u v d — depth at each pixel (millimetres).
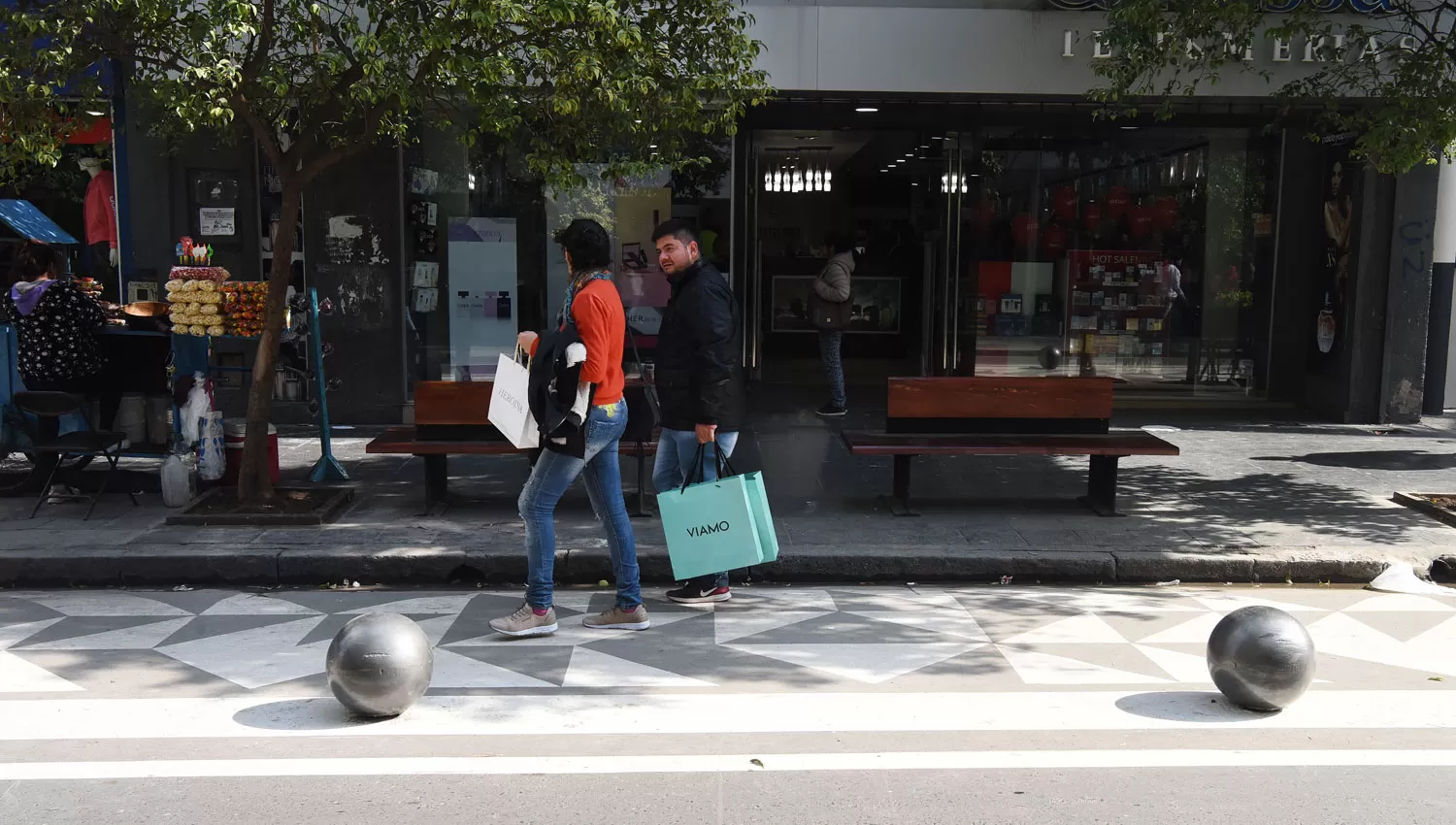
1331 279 12719
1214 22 8977
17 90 6797
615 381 5664
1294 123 12766
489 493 8664
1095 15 11023
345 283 11609
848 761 4234
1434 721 4660
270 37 7297
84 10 6430
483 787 4000
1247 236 13336
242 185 11547
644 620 5906
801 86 11109
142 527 7559
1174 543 7363
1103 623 6066
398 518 7871
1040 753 4312
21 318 8242
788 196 16484
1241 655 4656
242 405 11758
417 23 6633
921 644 5691
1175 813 3809
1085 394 8219
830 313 12477
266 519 7605
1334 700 4902
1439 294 12922
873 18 11016
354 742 4395
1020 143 13453
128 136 11367
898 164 15758
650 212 12266
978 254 13625
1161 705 4844
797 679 5148
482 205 11906
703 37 7996
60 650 5547
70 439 8062
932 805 3873
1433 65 8508
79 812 3803
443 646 5617
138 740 4422
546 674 5211
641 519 7848
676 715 4699
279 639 5758
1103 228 13555
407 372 11828
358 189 11508
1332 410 12695
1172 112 9953
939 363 14070
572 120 8039
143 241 11547
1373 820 3764
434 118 9688
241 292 8180
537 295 12102
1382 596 6695
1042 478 9383
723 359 5926
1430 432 11961
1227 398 13609
